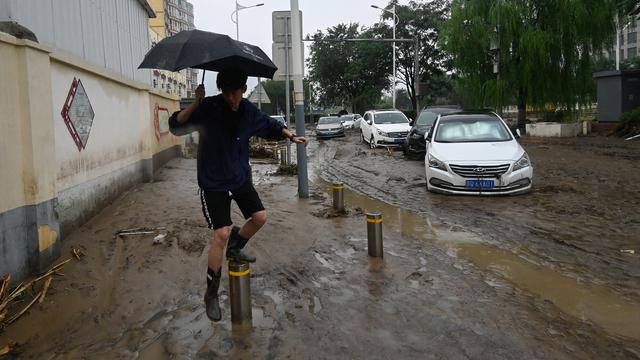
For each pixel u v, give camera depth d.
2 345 3.82
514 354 3.58
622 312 4.31
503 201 9.13
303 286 5.00
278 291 4.88
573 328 4.00
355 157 18.89
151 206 8.14
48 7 9.58
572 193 9.65
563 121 25.16
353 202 9.68
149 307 4.52
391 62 45.69
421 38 42.41
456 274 5.29
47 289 4.70
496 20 22.14
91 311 4.41
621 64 50.91
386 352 3.64
